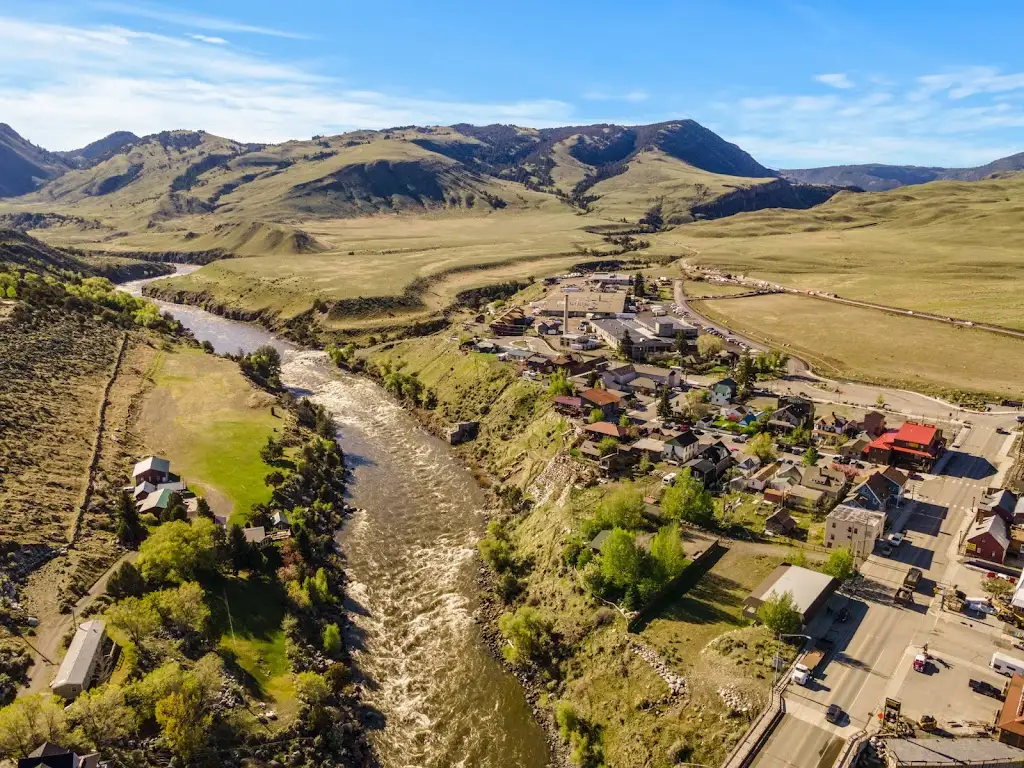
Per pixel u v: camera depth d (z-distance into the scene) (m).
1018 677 67.62
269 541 103.56
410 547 112.81
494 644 89.38
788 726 64.62
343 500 129.12
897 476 111.81
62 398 146.00
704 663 74.81
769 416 145.12
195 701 67.56
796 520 104.12
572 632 85.44
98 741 62.47
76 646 73.00
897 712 64.56
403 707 79.44
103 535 101.69
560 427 139.12
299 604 92.25
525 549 107.19
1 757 57.69
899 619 80.38
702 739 66.31
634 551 87.19
